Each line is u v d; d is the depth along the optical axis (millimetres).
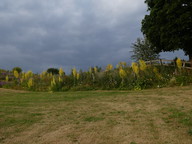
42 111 6562
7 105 7859
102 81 13953
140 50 25125
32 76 19641
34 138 4047
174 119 4832
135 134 3965
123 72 13000
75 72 15102
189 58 17969
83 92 11945
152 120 4875
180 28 14914
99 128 4473
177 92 9188
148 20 18234
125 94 9867
